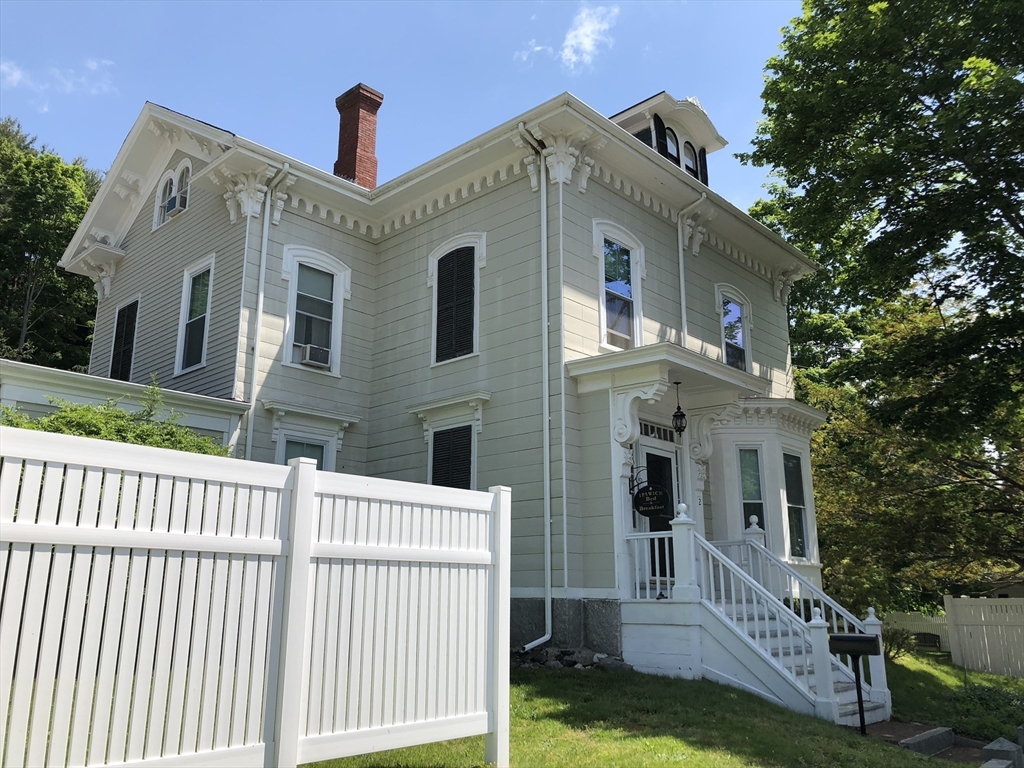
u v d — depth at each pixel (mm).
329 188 14305
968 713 9805
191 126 14914
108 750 3971
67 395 10719
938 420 12492
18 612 3787
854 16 12773
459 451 12898
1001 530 15906
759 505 13992
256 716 4582
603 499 11188
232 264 13672
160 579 4297
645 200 14086
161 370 15031
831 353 26062
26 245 27609
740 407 14086
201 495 4535
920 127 12070
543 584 11258
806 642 10516
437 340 13773
